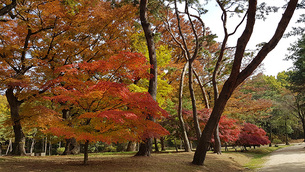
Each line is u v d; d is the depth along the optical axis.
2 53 12.26
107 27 15.06
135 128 8.00
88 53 14.77
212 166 10.48
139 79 16.81
